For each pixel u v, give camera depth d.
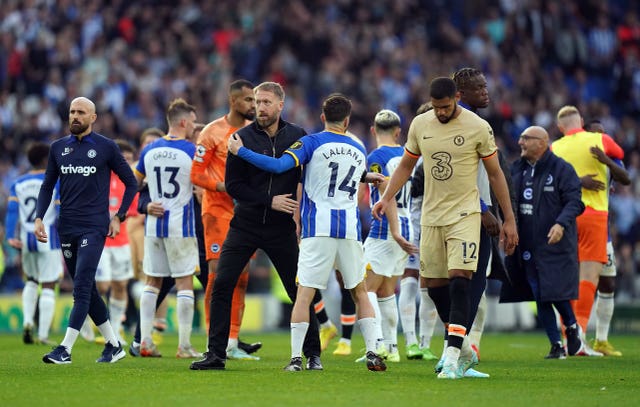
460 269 27.02
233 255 29.14
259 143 28.97
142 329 36.28
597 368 32.53
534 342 49.88
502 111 89.38
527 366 33.41
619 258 68.19
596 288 41.22
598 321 40.94
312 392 23.77
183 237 35.94
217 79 87.19
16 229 44.72
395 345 35.50
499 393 24.14
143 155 36.41
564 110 41.56
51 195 32.06
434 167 27.33
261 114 28.70
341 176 28.42
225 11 94.56
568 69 102.38
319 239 28.31
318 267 28.41
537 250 37.47
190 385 25.12
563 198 37.34
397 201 34.94
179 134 36.47
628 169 85.88
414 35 98.25
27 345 43.78
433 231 27.59
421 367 31.80
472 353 28.84
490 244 28.62
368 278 34.91
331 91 90.19
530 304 64.06
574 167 40.75
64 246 31.70
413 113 89.75
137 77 84.06
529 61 98.75
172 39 89.69
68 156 31.39
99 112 79.44
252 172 28.69
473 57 97.06
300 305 28.78
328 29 94.62
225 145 35.06
